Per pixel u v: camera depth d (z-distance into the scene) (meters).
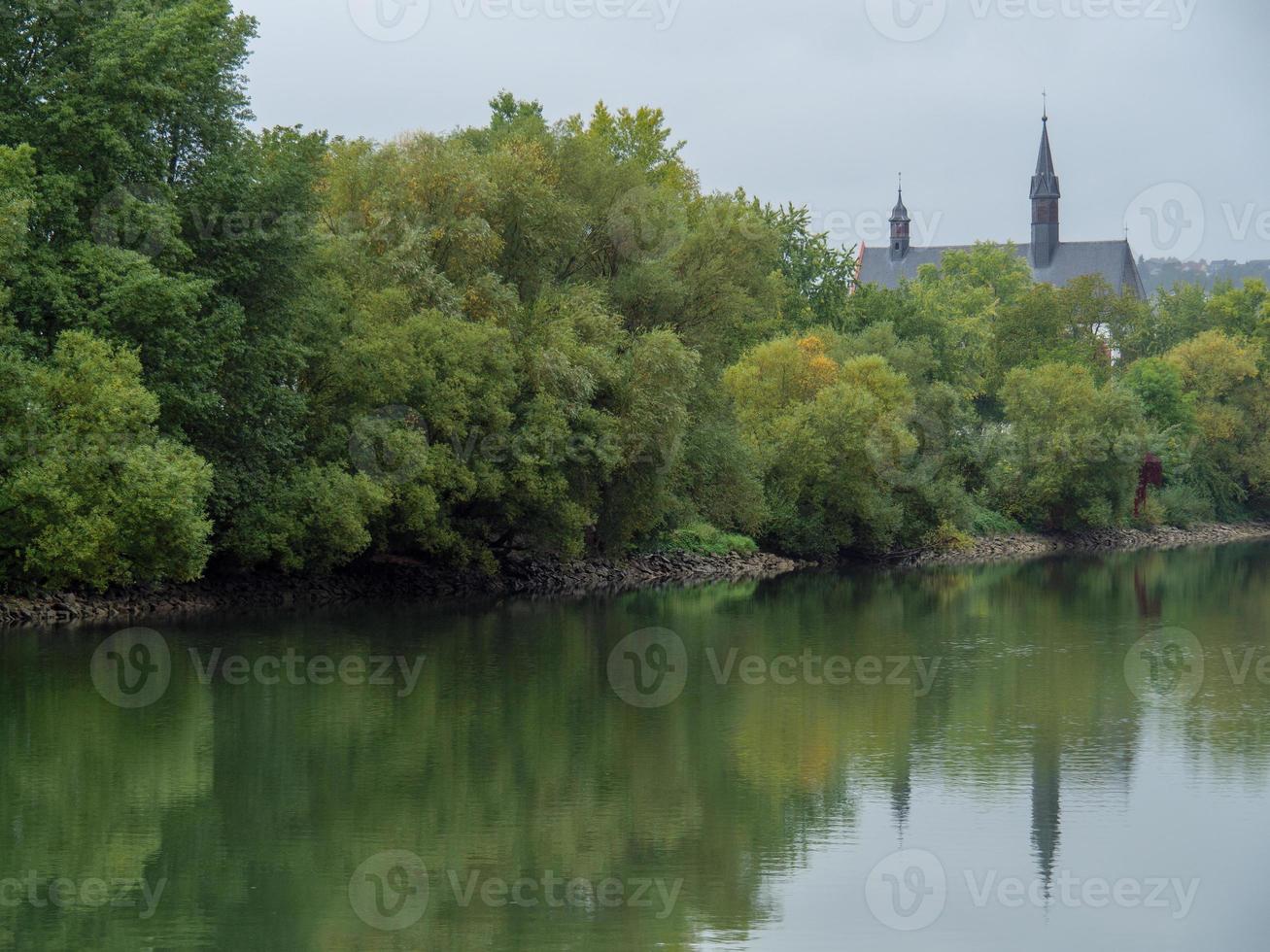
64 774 23.48
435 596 50.69
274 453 44.53
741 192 89.69
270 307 43.84
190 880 18.44
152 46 38.56
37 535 37.62
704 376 61.88
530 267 55.66
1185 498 104.88
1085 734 27.48
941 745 26.42
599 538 57.44
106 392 36.84
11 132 38.25
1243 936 16.91
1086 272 175.00
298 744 25.91
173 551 38.91
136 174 40.38
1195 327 138.00
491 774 23.94
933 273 147.38
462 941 16.47
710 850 19.97
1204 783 23.62
